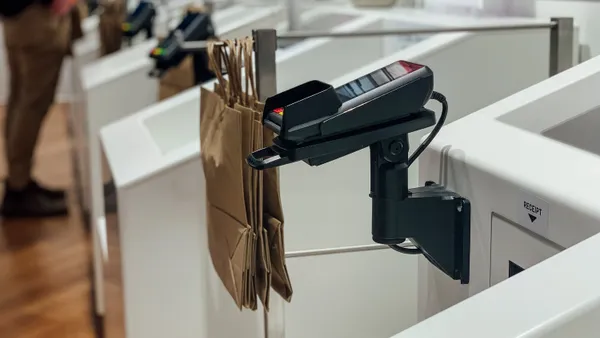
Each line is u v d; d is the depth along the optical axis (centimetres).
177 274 151
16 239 346
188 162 147
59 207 377
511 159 88
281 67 184
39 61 340
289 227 137
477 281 92
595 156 85
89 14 441
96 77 268
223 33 235
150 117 195
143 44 309
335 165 137
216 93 123
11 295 287
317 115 80
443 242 94
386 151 89
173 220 149
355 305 138
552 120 104
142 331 152
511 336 56
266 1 292
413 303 138
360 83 88
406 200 91
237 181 108
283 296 112
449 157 96
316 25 240
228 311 147
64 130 584
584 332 58
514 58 152
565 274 63
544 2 164
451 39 151
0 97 705
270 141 106
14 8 326
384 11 219
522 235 83
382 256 136
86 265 313
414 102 83
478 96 152
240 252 108
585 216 73
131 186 146
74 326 258
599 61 112
